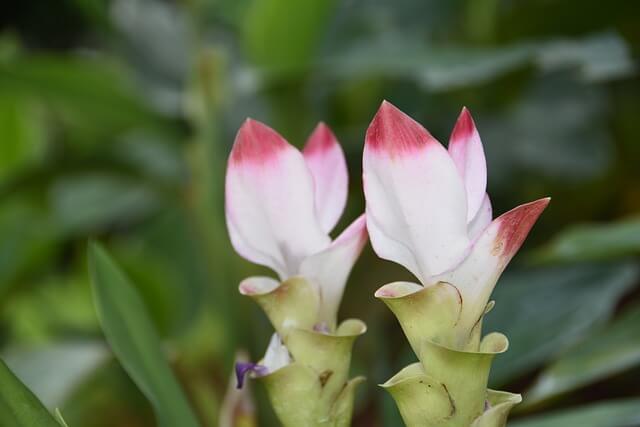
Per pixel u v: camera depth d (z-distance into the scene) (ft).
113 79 3.43
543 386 2.37
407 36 3.62
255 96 4.00
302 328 1.83
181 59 4.28
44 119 4.46
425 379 1.76
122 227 4.60
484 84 3.91
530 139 4.33
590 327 2.50
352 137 3.67
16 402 1.80
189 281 4.23
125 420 3.83
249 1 3.41
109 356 3.12
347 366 1.85
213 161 3.34
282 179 1.81
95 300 1.95
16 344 4.20
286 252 1.84
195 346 3.61
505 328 2.51
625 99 4.42
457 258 1.75
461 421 1.77
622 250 2.41
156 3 4.43
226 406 2.22
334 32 3.53
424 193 1.73
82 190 4.61
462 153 1.77
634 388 3.73
